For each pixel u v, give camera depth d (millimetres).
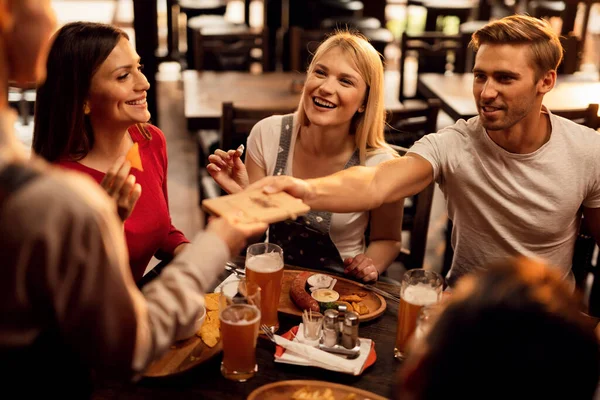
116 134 1781
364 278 1727
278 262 1455
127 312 896
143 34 4324
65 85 1661
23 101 3957
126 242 1771
